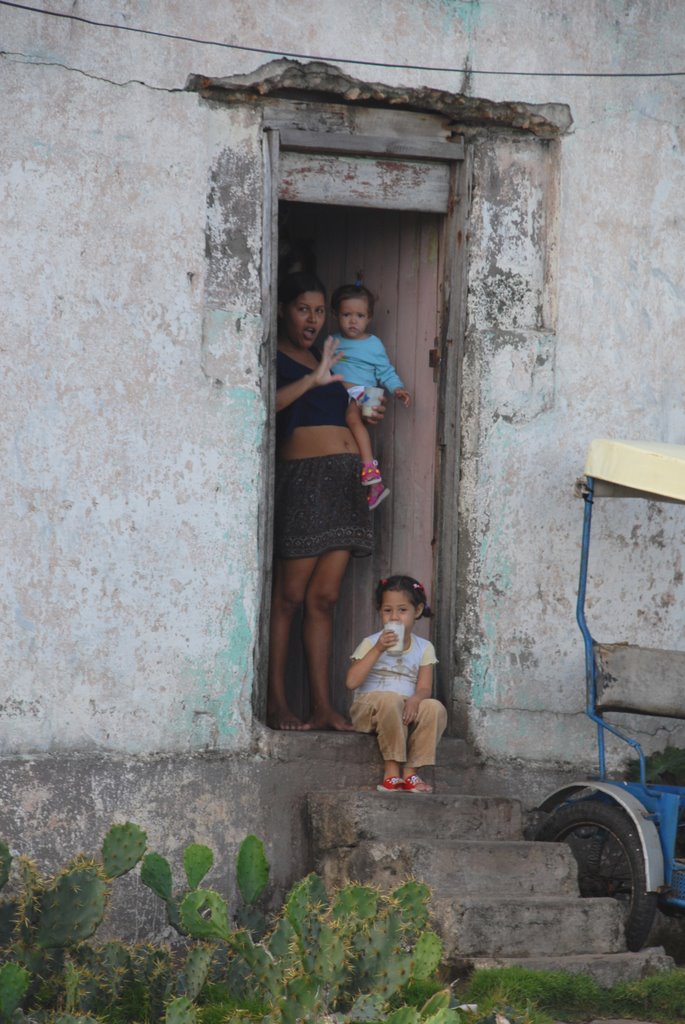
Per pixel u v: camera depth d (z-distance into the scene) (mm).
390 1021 10547
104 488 14922
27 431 14656
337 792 15266
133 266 15102
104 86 15008
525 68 16594
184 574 15203
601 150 17031
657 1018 13438
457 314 16562
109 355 14977
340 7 15844
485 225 16578
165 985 12500
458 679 16375
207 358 15383
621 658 15570
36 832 14422
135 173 15125
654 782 16953
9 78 14641
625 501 17094
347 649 17484
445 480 16578
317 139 15898
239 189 15578
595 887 15461
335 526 16438
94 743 14758
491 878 14523
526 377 16641
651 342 17266
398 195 16406
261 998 12586
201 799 15070
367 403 16672
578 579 16812
